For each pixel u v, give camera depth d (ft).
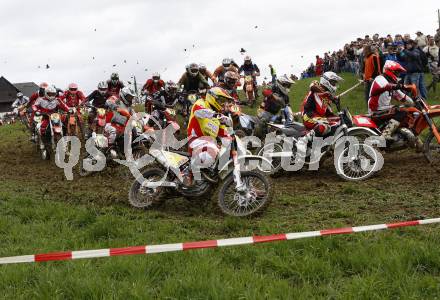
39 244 19.53
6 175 39.27
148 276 15.17
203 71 46.98
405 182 26.86
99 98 47.88
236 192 23.17
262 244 17.52
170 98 44.04
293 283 14.66
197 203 26.02
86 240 19.98
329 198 25.32
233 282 14.33
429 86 62.80
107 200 27.73
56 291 14.30
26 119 57.11
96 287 14.37
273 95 38.17
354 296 12.95
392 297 12.98
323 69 98.89
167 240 19.40
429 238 16.93
